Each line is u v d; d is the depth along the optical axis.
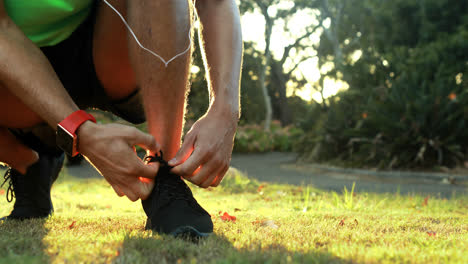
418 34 11.75
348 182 6.81
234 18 1.55
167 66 1.28
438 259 0.97
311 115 12.84
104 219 1.80
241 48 1.55
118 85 1.70
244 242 1.20
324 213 2.24
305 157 11.75
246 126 17.25
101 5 1.52
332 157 10.66
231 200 3.48
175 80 1.31
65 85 1.68
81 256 0.97
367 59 11.47
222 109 1.39
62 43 1.58
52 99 1.17
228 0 1.58
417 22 11.70
